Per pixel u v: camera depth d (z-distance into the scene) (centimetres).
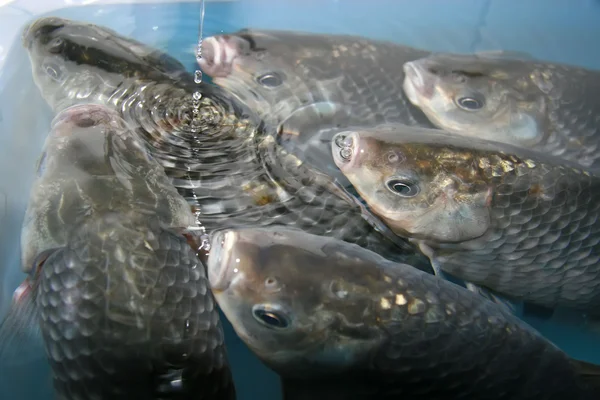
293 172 30
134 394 20
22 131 31
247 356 24
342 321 21
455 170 28
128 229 23
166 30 40
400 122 35
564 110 34
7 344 23
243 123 33
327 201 29
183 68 36
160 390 20
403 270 23
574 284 28
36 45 33
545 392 21
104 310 21
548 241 28
